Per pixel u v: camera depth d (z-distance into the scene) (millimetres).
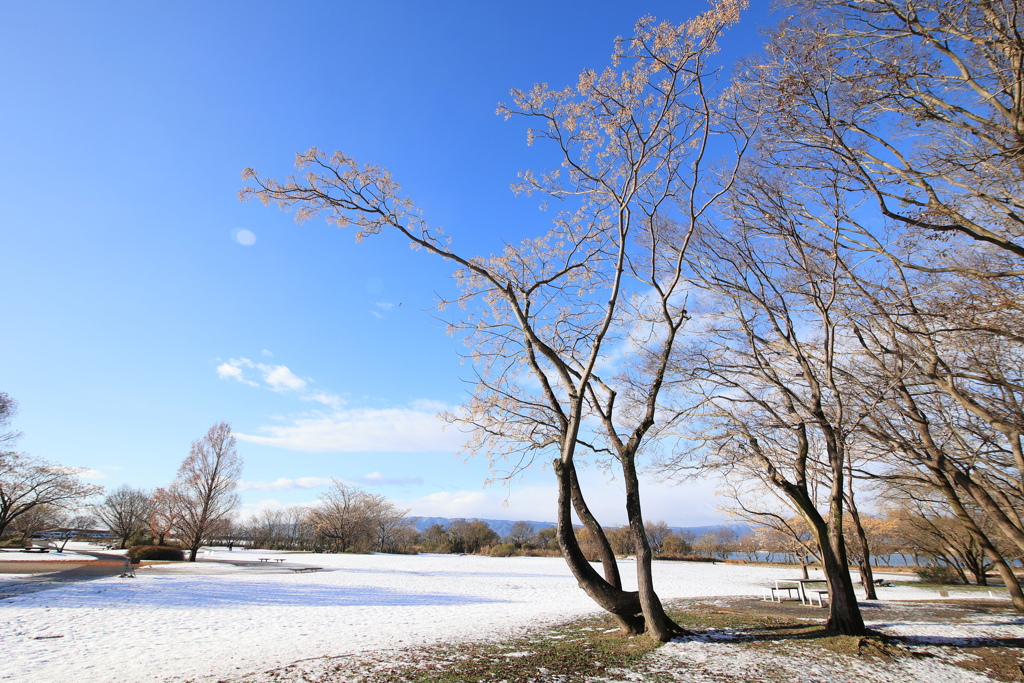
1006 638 12156
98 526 77562
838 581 12102
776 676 8750
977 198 9484
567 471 11000
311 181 11023
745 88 11203
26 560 34906
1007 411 11891
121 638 11750
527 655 9992
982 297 10047
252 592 21938
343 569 38031
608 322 11250
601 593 11039
